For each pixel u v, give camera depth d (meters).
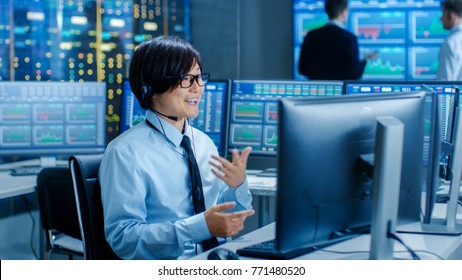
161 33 5.45
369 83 3.24
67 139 3.82
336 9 5.10
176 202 2.24
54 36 4.83
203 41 5.52
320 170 1.69
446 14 4.88
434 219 2.40
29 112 3.78
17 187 3.30
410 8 5.18
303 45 5.25
